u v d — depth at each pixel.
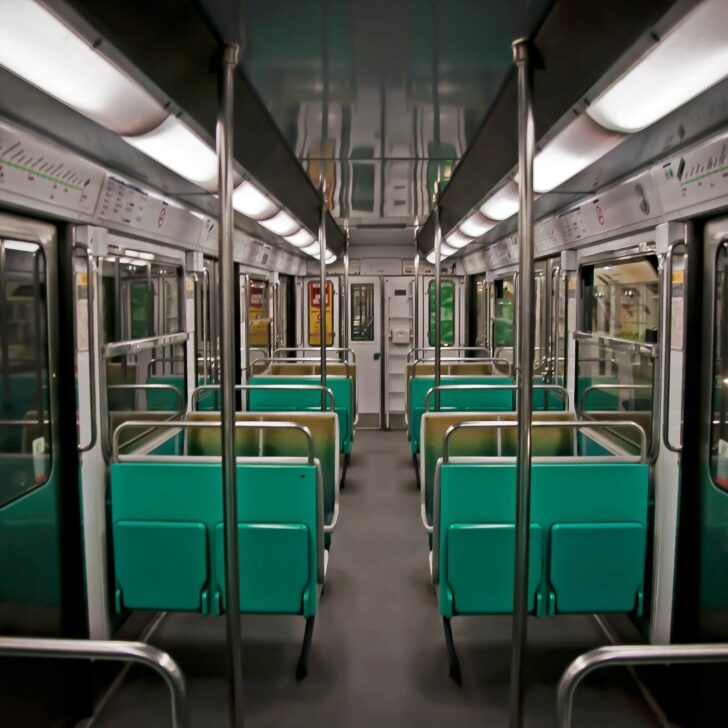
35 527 2.79
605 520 3.10
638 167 3.12
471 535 3.02
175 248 4.42
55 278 2.94
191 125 2.16
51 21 1.36
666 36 1.47
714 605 2.86
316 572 3.16
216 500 3.09
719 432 2.84
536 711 3.02
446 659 3.46
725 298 2.79
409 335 10.09
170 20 1.64
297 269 9.52
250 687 3.21
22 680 2.61
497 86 2.40
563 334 4.88
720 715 2.74
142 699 3.15
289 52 2.05
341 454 6.71
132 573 3.11
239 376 6.48
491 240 7.11
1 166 2.26
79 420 3.02
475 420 4.35
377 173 4.11
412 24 1.84
